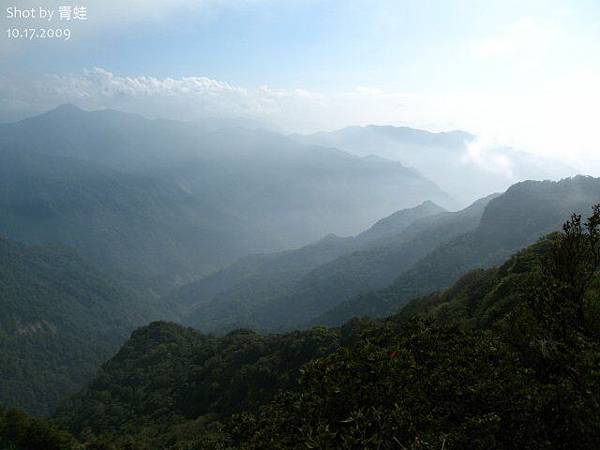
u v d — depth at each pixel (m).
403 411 9.77
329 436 9.70
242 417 13.98
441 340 12.53
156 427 64.56
